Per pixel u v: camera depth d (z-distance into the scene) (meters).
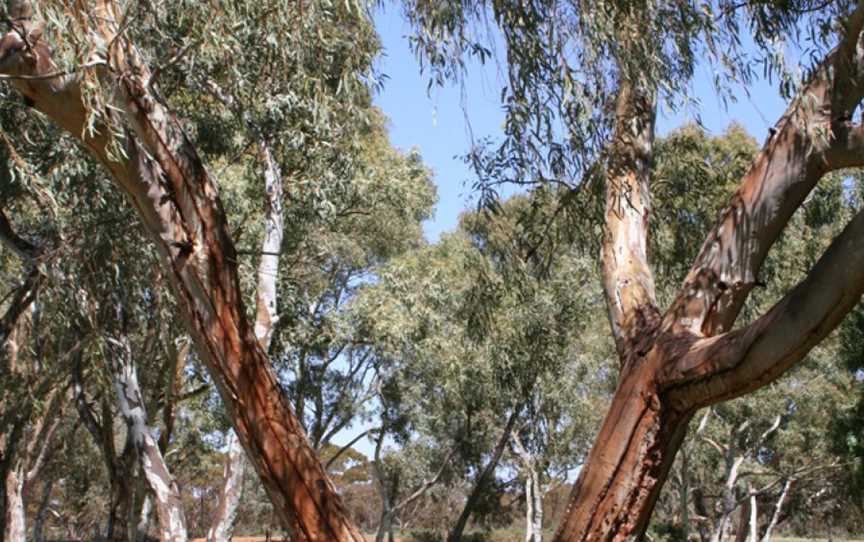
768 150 5.53
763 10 6.32
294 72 8.50
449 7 6.49
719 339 5.03
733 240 5.54
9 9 5.34
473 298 9.39
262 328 10.83
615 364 22.31
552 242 8.07
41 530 31.47
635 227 6.41
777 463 32.38
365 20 6.86
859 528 38.72
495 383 19.48
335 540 5.09
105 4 5.40
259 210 14.27
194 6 6.77
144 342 16.36
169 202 5.18
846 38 5.33
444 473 31.73
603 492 5.34
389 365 23.03
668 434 5.34
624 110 6.60
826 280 4.40
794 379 26.41
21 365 15.23
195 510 42.41
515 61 6.45
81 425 25.45
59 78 5.08
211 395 21.19
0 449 14.94
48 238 11.73
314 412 25.19
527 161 6.75
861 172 11.09
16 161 7.71
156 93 5.34
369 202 17.03
